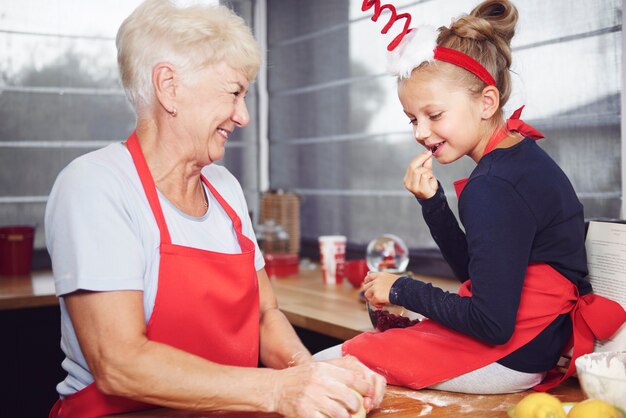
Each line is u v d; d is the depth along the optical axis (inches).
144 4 55.6
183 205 59.1
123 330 50.7
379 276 63.4
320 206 130.9
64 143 127.7
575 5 86.6
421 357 58.9
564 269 58.5
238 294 58.4
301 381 50.2
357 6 119.8
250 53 56.1
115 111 130.7
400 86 60.7
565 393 59.6
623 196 82.7
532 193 55.3
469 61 58.4
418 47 58.8
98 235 51.7
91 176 53.5
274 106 140.6
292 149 136.6
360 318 84.3
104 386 50.9
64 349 57.5
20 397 113.2
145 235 54.9
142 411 55.4
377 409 54.8
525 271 54.7
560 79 88.7
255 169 142.4
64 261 51.7
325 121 128.3
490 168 56.2
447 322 57.3
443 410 54.6
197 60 54.4
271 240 119.7
